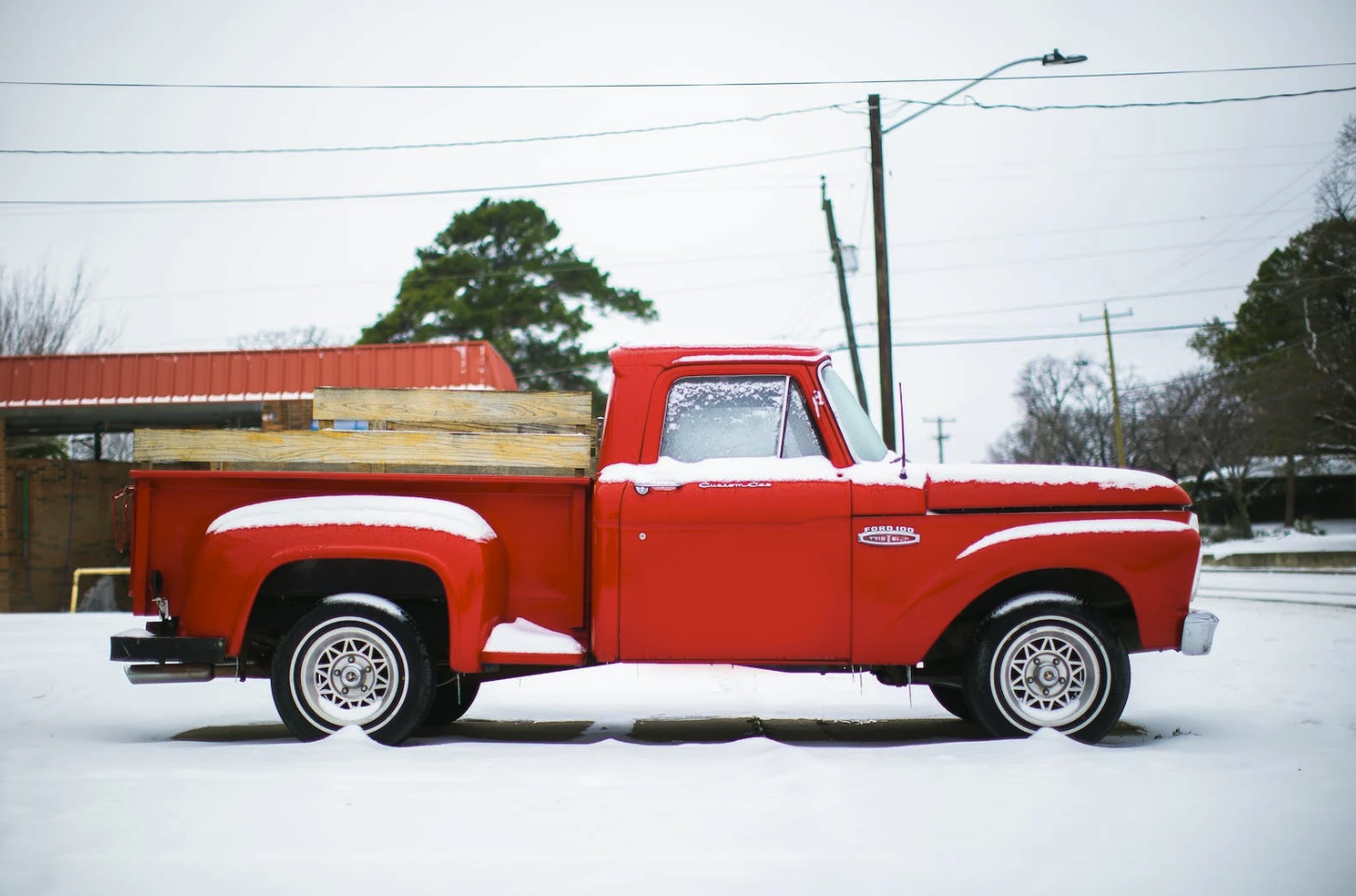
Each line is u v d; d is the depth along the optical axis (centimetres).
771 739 592
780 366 576
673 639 550
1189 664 959
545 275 3938
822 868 333
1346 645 1105
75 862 340
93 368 2161
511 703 763
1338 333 3981
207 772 464
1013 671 550
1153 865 336
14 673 866
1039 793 424
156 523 570
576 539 566
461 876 328
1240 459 5091
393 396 585
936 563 547
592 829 376
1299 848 352
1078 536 545
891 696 794
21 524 2380
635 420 573
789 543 550
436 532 545
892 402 1859
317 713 550
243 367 2138
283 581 566
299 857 347
